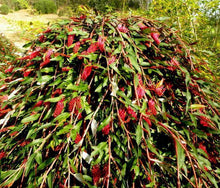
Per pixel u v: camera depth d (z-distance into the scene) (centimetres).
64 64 102
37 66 109
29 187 77
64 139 85
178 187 66
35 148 88
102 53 99
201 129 94
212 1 334
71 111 87
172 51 112
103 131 81
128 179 83
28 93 93
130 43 98
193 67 103
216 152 97
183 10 332
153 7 368
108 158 81
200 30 357
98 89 85
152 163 83
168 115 88
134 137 83
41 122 99
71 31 102
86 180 77
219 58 176
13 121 110
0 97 107
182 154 69
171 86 102
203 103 102
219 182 91
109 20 108
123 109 86
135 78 87
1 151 110
